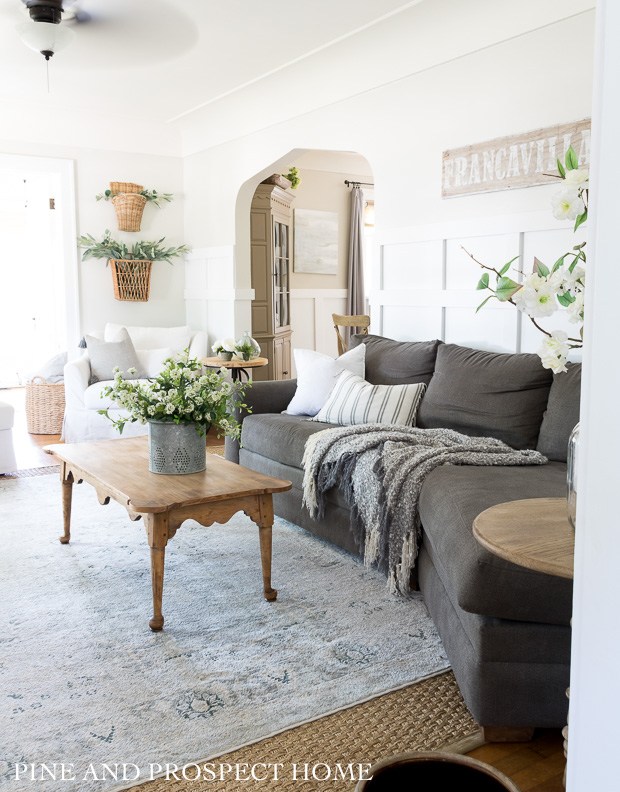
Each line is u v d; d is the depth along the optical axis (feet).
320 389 13.67
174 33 14.39
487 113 12.88
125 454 10.98
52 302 25.59
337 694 7.09
